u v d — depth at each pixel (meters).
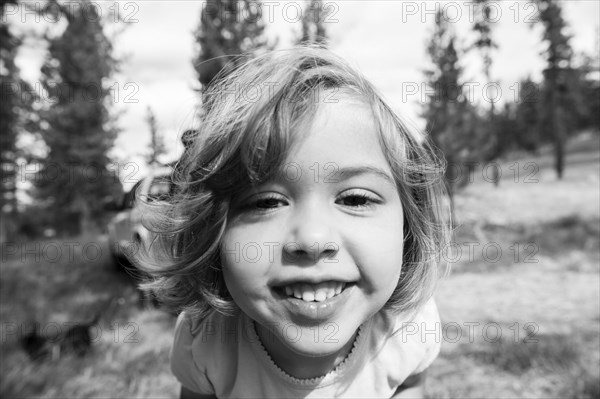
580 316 3.01
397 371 1.05
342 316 0.74
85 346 2.59
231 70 1.04
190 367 1.11
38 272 4.62
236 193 0.77
